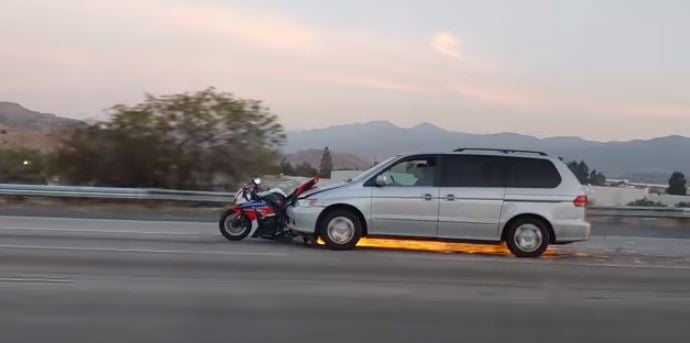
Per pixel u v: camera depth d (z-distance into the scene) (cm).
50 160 2358
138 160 2267
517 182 1173
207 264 968
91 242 1166
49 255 1001
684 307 791
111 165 2280
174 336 606
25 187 1909
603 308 773
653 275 1017
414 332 647
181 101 2288
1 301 709
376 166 1194
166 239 1250
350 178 1255
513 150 1191
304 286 836
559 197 1166
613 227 1873
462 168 1175
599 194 2583
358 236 1168
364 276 919
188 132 2281
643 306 791
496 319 707
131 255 1027
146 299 738
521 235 1166
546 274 990
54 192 1917
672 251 1366
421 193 1162
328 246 1167
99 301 721
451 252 1208
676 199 2586
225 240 1260
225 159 2291
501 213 1160
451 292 833
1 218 1575
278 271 932
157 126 2273
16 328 615
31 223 1477
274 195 1257
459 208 1159
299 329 643
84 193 1925
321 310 718
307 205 1173
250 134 2336
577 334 659
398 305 753
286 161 2461
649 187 3281
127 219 1658
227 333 621
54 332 606
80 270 889
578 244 1462
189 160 2272
